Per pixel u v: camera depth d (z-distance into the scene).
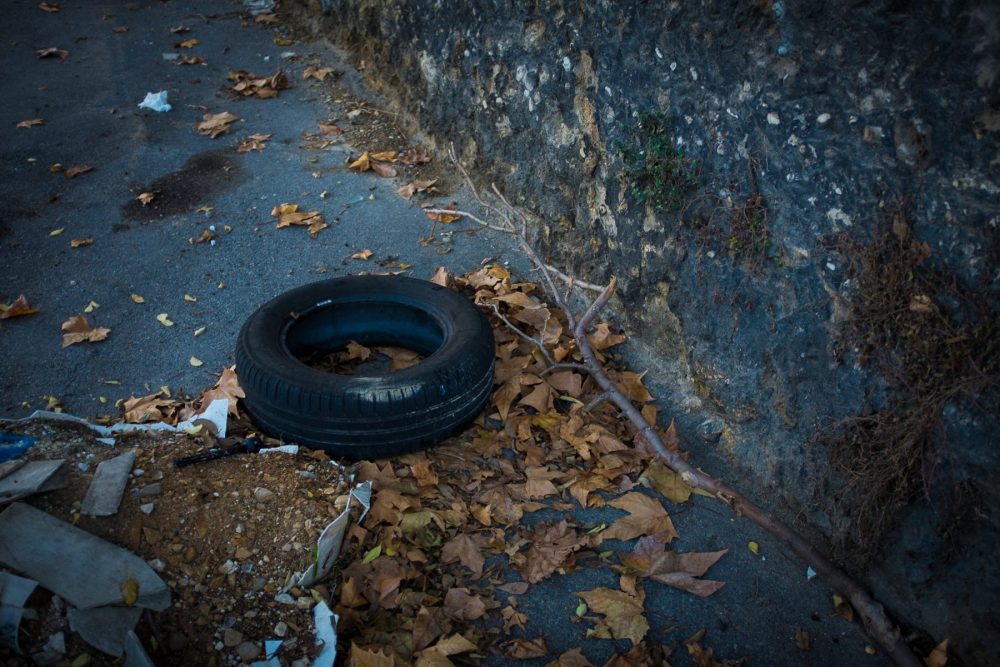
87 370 2.85
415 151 3.82
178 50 4.57
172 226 3.39
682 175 2.67
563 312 3.12
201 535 2.33
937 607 2.30
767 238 2.50
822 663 2.32
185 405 2.75
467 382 2.65
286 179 3.67
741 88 2.47
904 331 2.24
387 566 2.38
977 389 2.14
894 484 2.30
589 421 2.78
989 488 2.16
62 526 2.28
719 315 2.66
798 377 2.48
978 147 2.09
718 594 2.43
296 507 2.40
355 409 2.54
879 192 2.25
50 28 4.75
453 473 2.63
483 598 2.37
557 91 3.04
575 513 2.58
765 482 2.61
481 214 3.48
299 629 2.24
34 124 3.87
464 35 3.42
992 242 2.10
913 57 2.16
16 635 2.13
